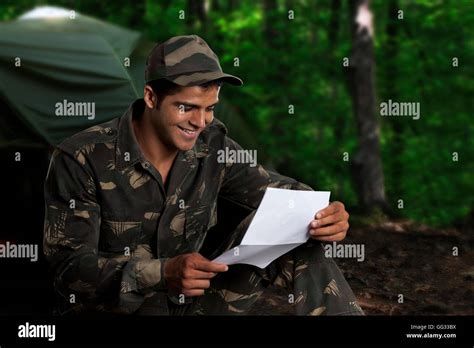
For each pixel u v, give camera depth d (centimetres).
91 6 1098
